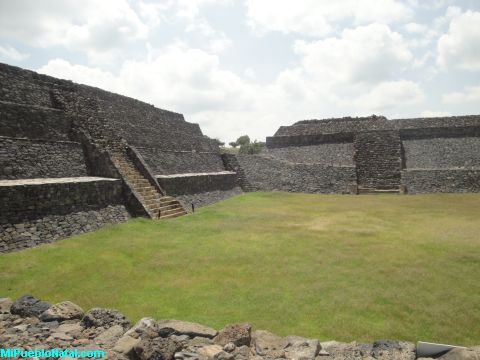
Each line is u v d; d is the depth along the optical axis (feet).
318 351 17.92
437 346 17.02
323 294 28.04
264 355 17.62
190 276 32.53
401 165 115.34
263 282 30.81
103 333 19.58
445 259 36.63
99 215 50.90
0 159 46.34
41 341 19.03
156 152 80.69
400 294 27.81
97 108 71.15
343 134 135.74
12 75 57.31
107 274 32.83
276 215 65.41
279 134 149.69
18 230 39.19
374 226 54.39
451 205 76.48
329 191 107.04
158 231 49.88
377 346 18.10
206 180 87.20
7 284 29.94
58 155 55.26
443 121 126.00
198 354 17.38
